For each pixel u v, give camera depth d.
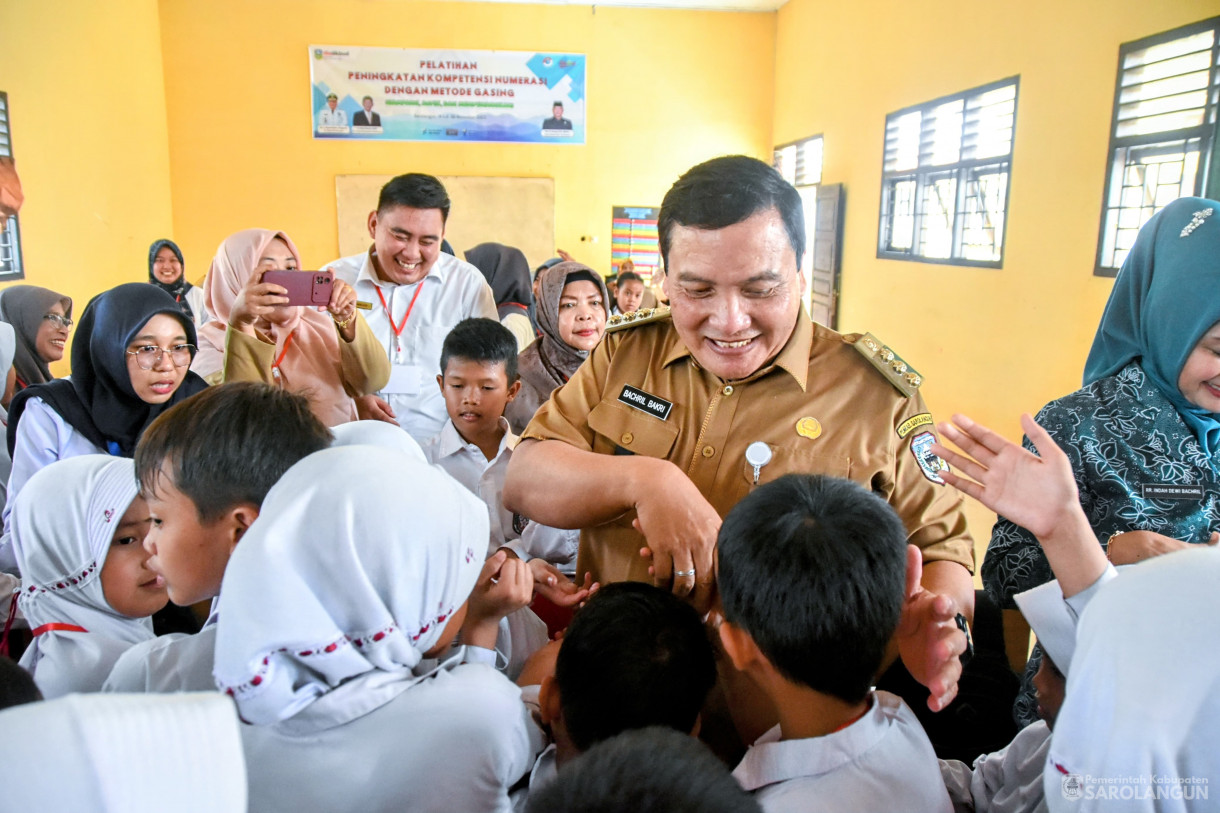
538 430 1.02
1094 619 0.50
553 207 7.22
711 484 0.94
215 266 2.42
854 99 5.55
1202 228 1.05
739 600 0.65
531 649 1.07
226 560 0.75
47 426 1.52
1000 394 3.90
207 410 0.73
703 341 0.87
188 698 0.35
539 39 6.96
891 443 0.92
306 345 1.95
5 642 1.18
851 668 0.64
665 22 7.04
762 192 0.77
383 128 6.93
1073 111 3.35
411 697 0.64
